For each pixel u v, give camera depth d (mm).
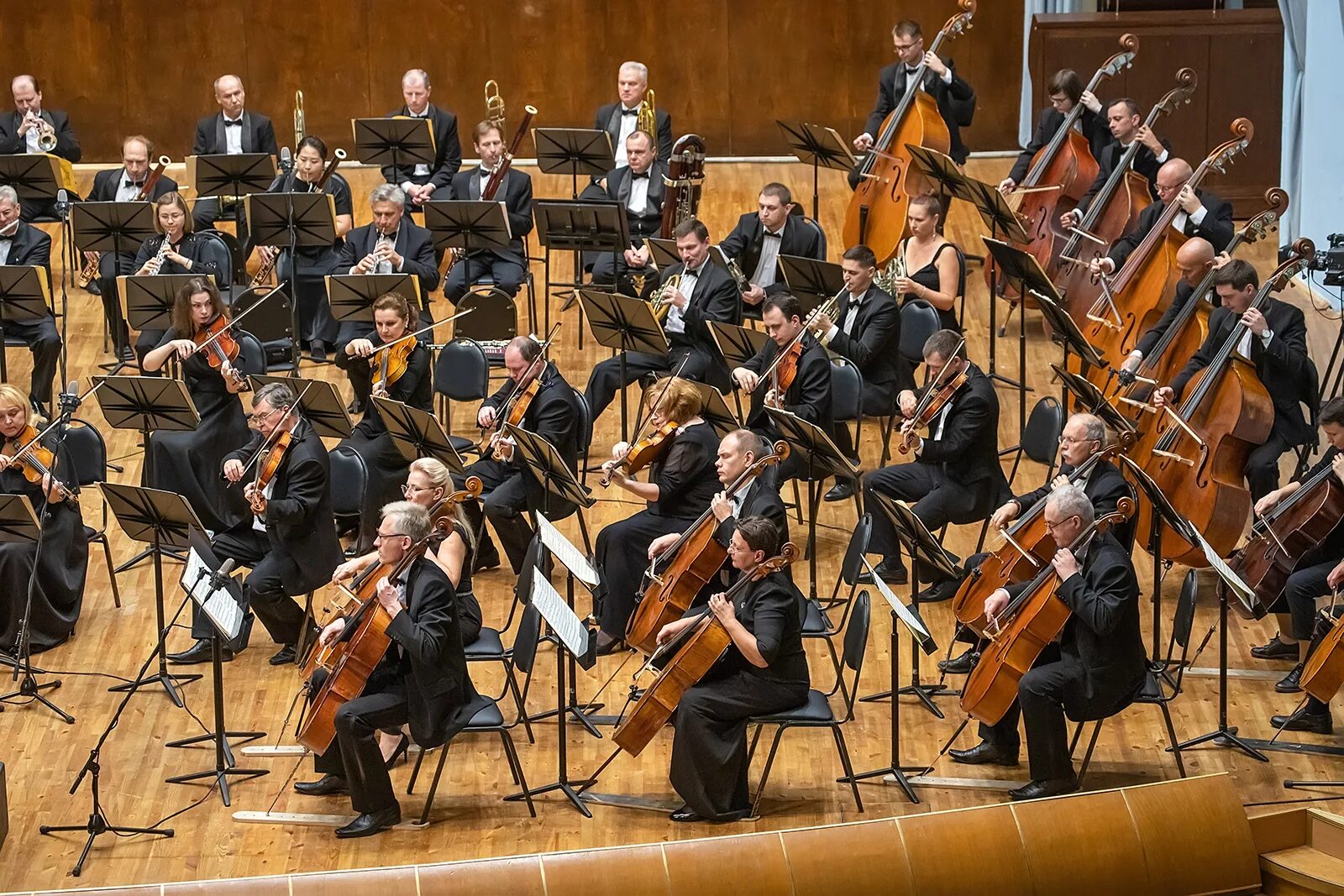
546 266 16859
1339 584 10906
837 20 22531
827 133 16781
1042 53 19750
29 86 20078
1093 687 10211
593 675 12125
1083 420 11266
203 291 13828
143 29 22672
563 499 13000
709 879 9703
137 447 15734
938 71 17469
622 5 22578
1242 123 14867
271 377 12719
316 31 22750
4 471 12484
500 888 9539
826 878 9789
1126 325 14820
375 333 14820
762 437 13258
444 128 19406
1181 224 15242
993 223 15367
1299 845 10492
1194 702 11727
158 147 23109
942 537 13039
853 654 10383
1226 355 12625
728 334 13977
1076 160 16531
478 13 22656
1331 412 11203
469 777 10969
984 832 9984
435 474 10672
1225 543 12320
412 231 16578
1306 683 10688
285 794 10844
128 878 9930
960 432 12516
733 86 22781
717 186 21641
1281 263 13375
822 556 13656
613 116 19188
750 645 9969
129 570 13820
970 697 10500
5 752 11273
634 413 16281
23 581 12336
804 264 14461
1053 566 10156
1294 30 16422
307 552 12078
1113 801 10203
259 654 12648
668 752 11250
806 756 11156
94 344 17641
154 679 11766
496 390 16219
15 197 16312
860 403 13711
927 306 14461
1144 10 20844
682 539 11273
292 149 22047
